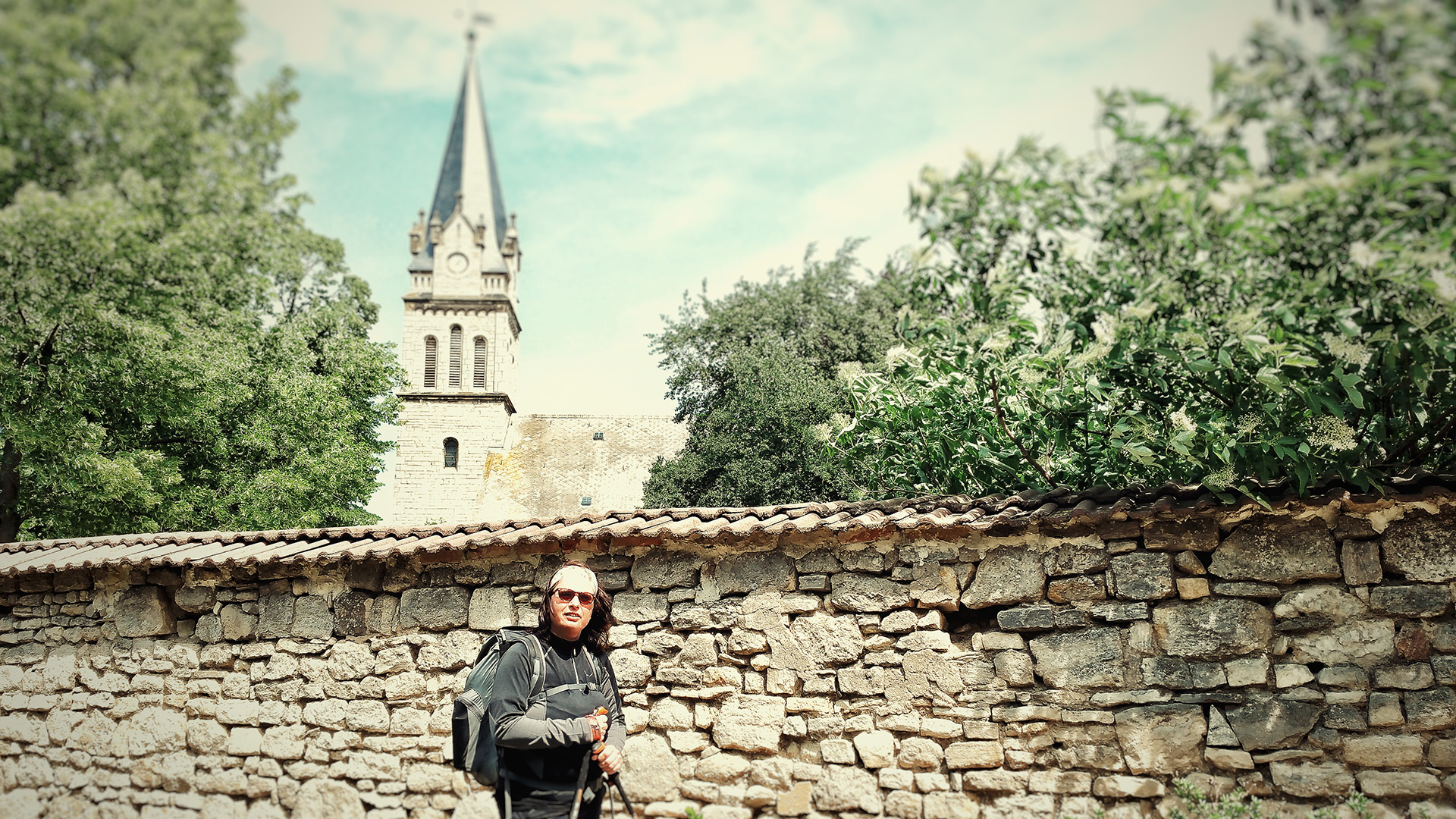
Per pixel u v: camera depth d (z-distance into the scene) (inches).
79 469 574.9
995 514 188.7
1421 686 162.2
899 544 195.9
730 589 205.3
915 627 191.5
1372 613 167.2
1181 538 178.2
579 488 1628.9
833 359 970.7
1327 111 140.8
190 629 242.4
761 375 892.6
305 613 231.0
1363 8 119.6
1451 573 163.5
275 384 719.7
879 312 981.8
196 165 197.0
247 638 234.4
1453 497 160.9
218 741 229.9
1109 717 176.6
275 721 226.8
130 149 183.8
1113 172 178.5
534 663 146.2
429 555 216.8
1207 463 179.6
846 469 288.5
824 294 1035.3
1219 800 168.1
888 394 247.1
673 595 209.3
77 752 241.1
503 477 1684.3
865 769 189.5
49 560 251.0
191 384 579.8
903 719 188.5
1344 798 162.7
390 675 222.1
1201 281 187.3
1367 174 133.8
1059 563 184.9
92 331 392.8
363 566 227.6
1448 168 131.0
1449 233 141.6
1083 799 175.5
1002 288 213.3
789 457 843.4
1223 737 169.8
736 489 869.8
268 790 223.6
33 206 194.9
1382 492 164.2
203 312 482.9
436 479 1740.9
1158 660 175.9
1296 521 173.2
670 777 200.5
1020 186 187.3
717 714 201.3
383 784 215.6
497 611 217.2
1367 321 168.1
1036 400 214.5
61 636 250.7
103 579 245.9
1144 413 195.6
